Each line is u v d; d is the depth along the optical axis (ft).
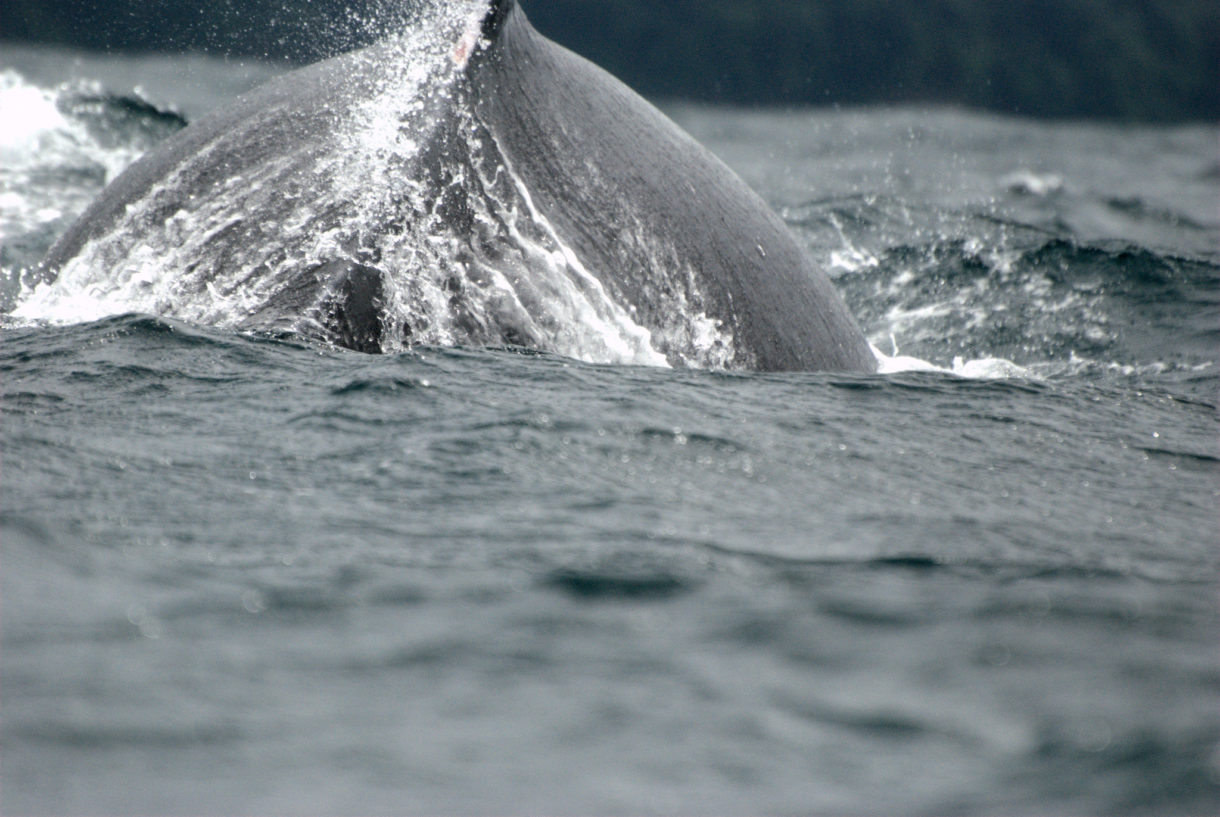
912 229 213.66
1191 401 106.73
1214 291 170.19
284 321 92.53
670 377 95.04
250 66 419.54
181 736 43.73
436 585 57.36
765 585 59.06
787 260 112.88
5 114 231.30
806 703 47.55
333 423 79.41
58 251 109.29
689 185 107.86
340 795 41.19
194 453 73.67
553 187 100.07
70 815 39.37
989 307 164.04
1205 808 40.93
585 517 67.77
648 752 44.21
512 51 104.53
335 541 62.18
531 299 95.76
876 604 57.06
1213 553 69.10
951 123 643.45
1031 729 45.80
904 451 85.05
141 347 90.84
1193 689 48.85
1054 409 99.14
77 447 73.61
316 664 49.24
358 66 107.96
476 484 71.72
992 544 67.31
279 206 98.17
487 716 46.14
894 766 43.55
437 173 96.43
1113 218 261.03
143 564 57.88
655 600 56.65
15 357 89.71
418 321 93.76
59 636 49.85
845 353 114.52
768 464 79.46
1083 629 54.95
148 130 239.09
